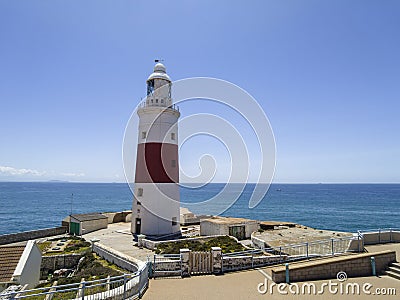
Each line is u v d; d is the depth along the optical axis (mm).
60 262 24641
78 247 27203
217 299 11781
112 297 10891
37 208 104000
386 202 120625
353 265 14938
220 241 25000
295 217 78250
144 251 23453
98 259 23031
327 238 26062
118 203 125750
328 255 18109
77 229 33812
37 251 21891
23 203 121188
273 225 32688
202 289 12945
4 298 10141
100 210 99375
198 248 22547
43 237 33031
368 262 15148
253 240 25422
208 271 15484
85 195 175250
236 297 12000
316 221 72062
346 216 80250
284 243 23688
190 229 34250
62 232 35219
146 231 30750
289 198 142625
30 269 20203
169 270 15312
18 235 31031
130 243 26906
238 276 14883
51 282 19219
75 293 15594
